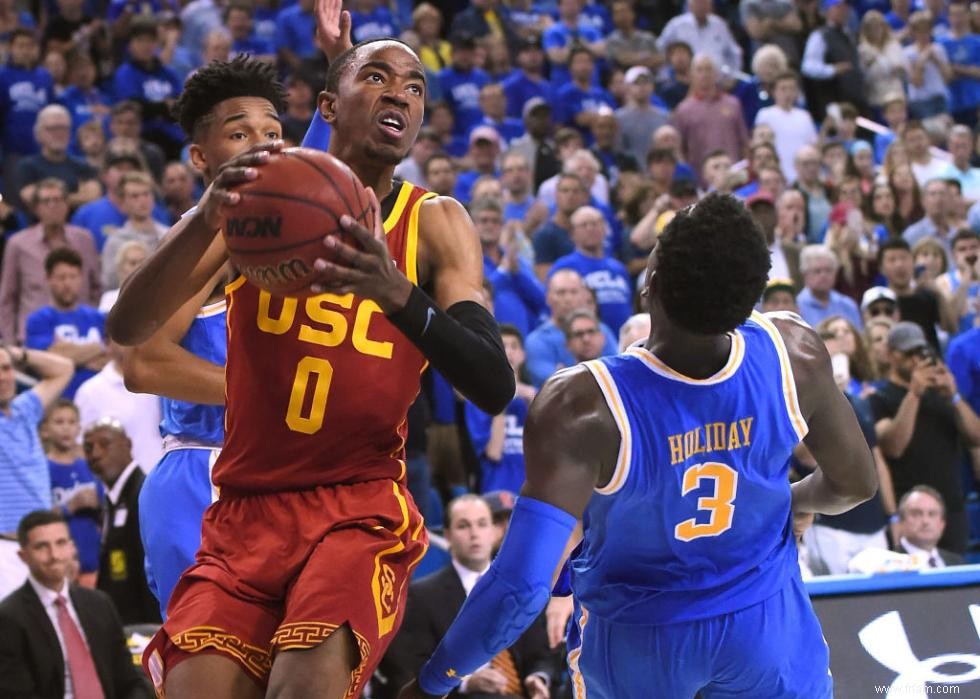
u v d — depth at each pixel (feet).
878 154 51.75
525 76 51.06
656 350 11.37
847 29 56.65
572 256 36.50
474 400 10.24
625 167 46.03
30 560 21.47
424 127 42.75
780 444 11.59
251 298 11.17
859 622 14.42
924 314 37.01
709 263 10.80
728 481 11.43
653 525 11.52
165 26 48.91
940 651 14.20
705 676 12.01
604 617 12.05
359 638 10.66
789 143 49.42
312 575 10.75
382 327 11.16
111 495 24.40
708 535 11.61
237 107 12.73
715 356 11.27
